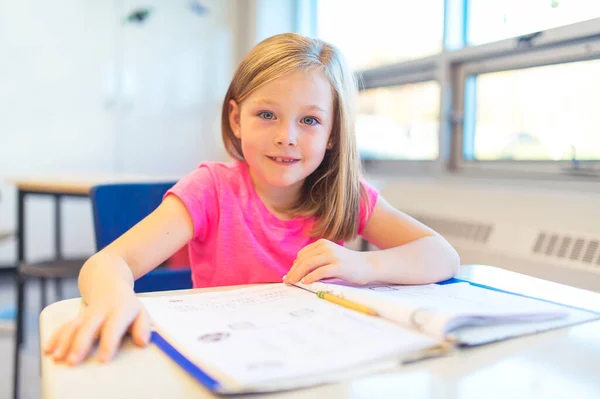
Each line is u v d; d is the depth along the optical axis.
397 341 0.44
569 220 1.47
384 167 2.77
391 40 2.71
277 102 0.80
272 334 0.46
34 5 3.28
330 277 0.66
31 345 2.18
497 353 0.46
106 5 3.45
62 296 2.87
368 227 1.00
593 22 1.64
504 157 2.08
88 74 3.44
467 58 2.15
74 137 3.44
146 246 0.76
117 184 1.18
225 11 3.78
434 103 2.42
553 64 1.84
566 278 1.39
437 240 0.83
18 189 1.82
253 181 0.99
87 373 0.40
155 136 3.64
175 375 0.39
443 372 0.41
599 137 1.70
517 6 1.98
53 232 3.41
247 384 0.36
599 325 0.55
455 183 2.18
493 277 0.80
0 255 3.32
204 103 3.77
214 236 0.94
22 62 3.28
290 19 3.63
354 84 0.96
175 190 0.88
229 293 0.62
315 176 0.98
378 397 0.36
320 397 0.36
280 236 0.95
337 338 0.45
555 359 0.45
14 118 3.29
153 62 3.60
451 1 2.28
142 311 0.50
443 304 0.56
